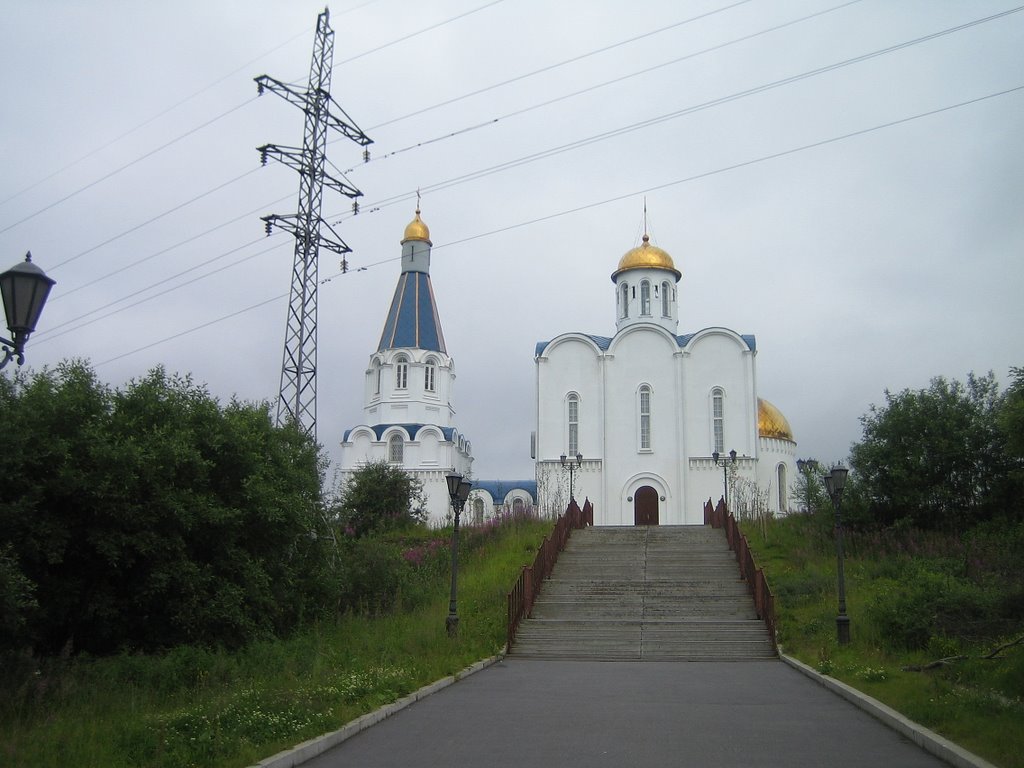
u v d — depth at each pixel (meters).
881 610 18.41
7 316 10.66
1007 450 16.48
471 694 14.81
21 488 15.25
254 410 21.84
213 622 17.38
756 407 48.56
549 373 50.59
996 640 15.91
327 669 15.55
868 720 12.03
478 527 37.38
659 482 48.38
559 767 9.23
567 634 22.56
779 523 35.69
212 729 10.00
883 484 32.47
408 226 65.81
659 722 11.92
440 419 62.47
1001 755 8.74
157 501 16.58
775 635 21.64
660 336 50.22
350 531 36.56
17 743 9.69
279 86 30.03
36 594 15.58
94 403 17.03
